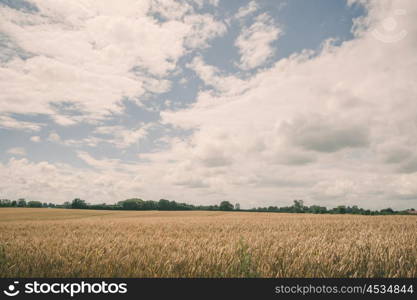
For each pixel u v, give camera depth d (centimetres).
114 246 581
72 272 388
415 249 541
